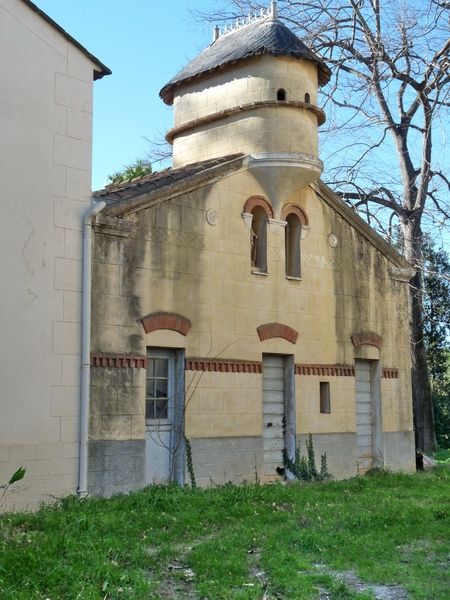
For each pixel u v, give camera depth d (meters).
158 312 15.36
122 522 11.33
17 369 12.79
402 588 9.09
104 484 13.94
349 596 8.64
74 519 11.17
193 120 19.16
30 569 8.66
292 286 18.42
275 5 19.09
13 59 13.30
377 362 20.81
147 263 15.27
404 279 21.78
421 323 29.64
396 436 21.05
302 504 13.86
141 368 14.86
